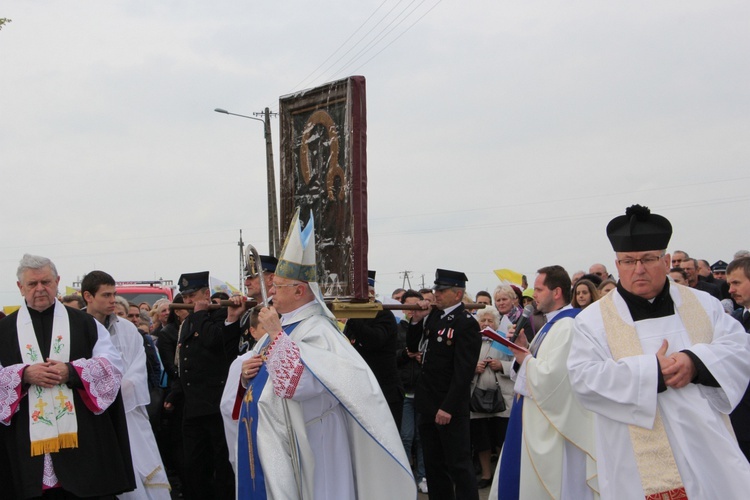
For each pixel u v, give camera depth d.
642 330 3.98
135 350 6.74
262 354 4.89
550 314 5.79
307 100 5.98
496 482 5.61
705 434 3.75
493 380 8.40
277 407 4.59
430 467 6.99
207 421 7.28
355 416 4.41
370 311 5.64
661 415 3.85
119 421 5.72
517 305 9.45
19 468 5.31
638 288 3.97
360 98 5.51
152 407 8.25
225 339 7.14
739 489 3.67
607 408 3.92
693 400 3.79
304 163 6.05
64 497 5.51
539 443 5.16
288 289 4.85
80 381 5.45
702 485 3.74
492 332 5.26
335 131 5.71
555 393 4.96
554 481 5.05
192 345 7.30
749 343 3.93
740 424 5.46
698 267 9.21
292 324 4.81
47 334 5.66
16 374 5.30
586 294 6.20
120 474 5.61
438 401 6.87
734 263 5.95
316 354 4.52
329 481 4.61
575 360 4.07
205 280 7.43
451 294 6.99
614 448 3.96
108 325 6.64
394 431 4.52
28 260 5.64
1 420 5.25
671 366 3.75
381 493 4.63
